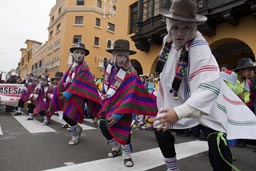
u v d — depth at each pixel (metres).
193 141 5.68
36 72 51.34
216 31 9.89
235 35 9.23
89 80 4.88
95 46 33.97
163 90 2.34
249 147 5.53
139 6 13.45
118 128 3.67
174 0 1.99
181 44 2.10
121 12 16.11
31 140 5.03
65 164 3.54
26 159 3.71
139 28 13.25
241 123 2.22
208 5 9.42
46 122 7.65
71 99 4.74
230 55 13.49
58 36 37.53
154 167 3.52
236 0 8.33
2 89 10.40
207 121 2.01
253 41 8.62
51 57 40.31
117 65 3.98
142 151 4.50
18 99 10.47
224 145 2.01
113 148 4.09
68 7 34.72
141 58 14.02
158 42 12.66
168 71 2.28
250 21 8.77
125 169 3.39
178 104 2.27
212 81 1.87
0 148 4.29
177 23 2.00
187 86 2.15
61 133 6.05
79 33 34.03
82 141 5.19
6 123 7.34
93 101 4.84
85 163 3.61
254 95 5.54
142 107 3.75
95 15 34.28
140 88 3.82
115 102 3.81
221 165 2.03
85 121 8.91
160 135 2.38
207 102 1.81
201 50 2.00
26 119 8.70
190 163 3.85
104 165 3.55
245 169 3.76
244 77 5.73
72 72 5.04
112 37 36.06
